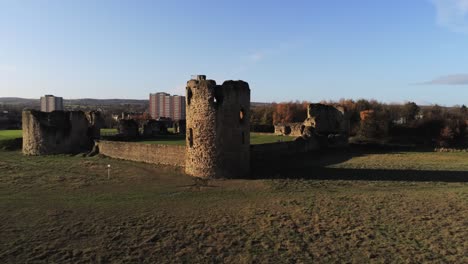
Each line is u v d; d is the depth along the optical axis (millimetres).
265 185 25703
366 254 14016
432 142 73125
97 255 13914
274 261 13500
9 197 22219
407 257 13727
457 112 106875
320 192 23812
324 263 13305
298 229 16703
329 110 56969
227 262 13469
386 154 47750
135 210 19672
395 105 112625
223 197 22562
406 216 18500
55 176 28750
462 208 19859
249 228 16875
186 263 13367
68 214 18844
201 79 28062
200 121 27875
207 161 27750
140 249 14523
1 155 41562
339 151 49469
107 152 40031
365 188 25141
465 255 13828
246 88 28719
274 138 51938
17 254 13922
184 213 19156
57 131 42500
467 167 35250
